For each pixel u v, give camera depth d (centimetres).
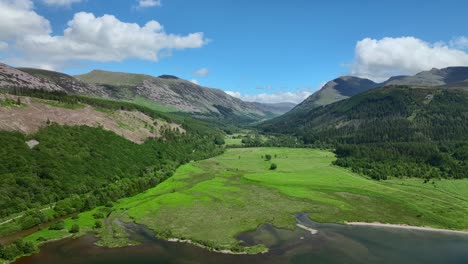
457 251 12875
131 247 12462
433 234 14762
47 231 13525
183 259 11569
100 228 14238
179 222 15150
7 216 14238
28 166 17288
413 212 17462
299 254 12206
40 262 11119
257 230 14550
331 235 14300
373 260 11894
